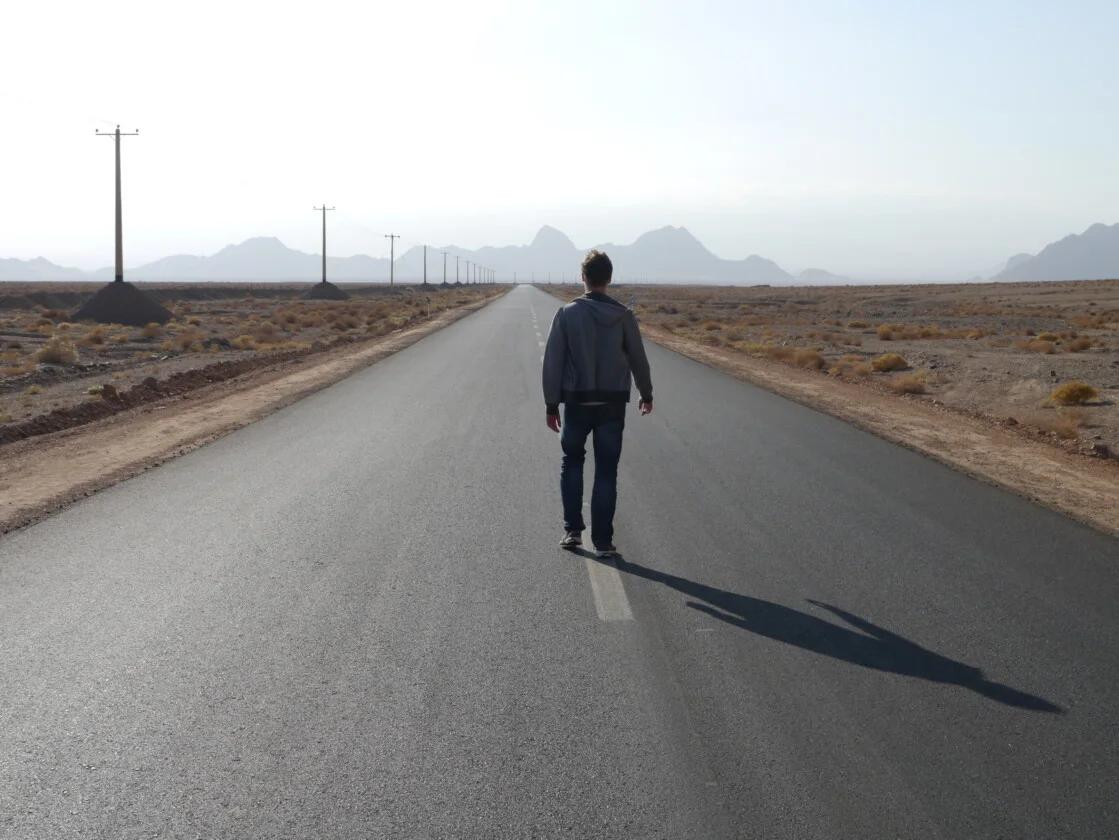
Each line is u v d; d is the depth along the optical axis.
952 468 10.09
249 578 5.90
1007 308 76.00
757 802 3.24
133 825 3.11
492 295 118.94
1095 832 3.06
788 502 8.20
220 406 14.80
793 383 19.66
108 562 6.25
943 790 3.33
